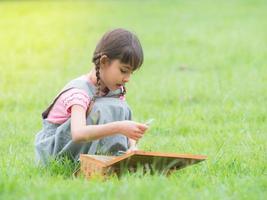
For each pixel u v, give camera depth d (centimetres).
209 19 2795
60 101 735
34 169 718
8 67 1789
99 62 710
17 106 1254
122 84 721
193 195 583
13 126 1048
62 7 3447
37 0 3894
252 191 609
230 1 3534
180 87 1402
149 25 2634
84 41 2256
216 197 586
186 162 675
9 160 771
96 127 691
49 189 589
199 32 2397
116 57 701
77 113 709
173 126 1034
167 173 689
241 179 662
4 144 918
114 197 562
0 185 592
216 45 2092
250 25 2558
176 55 1922
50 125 746
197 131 1015
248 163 767
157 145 895
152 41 2222
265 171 730
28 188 593
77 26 2647
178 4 3478
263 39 2180
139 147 882
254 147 862
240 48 2002
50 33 2461
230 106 1201
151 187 582
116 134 696
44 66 1800
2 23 2809
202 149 874
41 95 1356
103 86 727
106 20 2819
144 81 1504
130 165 672
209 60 1814
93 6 3472
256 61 1747
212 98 1291
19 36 2405
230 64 1739
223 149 852
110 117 720
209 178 679
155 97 1307
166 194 574
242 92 1324
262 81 1445
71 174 714
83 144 727
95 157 689
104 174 658
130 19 2844
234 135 955
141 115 1138
